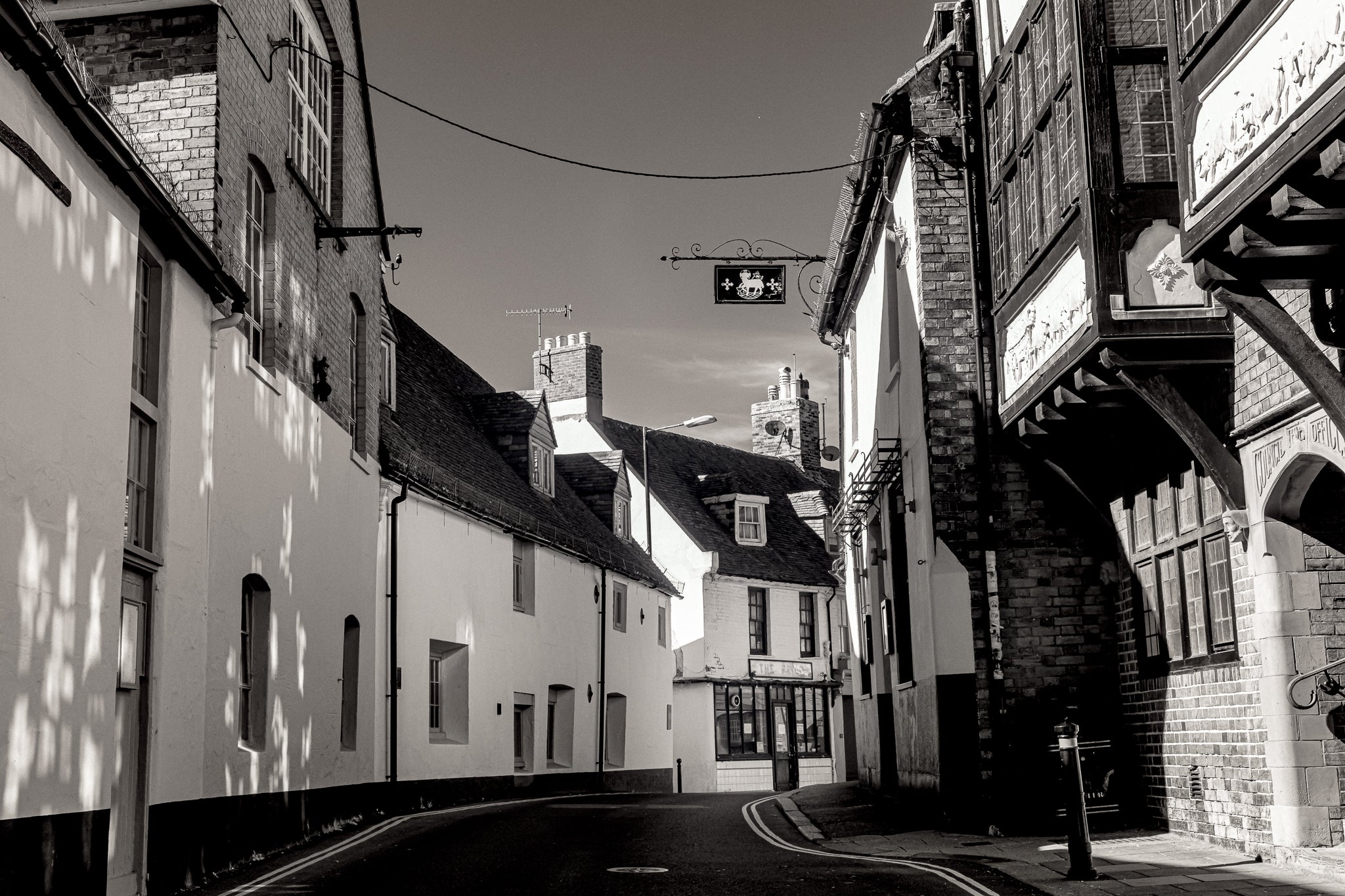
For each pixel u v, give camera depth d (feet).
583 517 107.45
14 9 25.00
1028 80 42.65
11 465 25.71
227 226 41.81
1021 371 43.68
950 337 48.70
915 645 53.47
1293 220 26.81
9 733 25.43
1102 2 36.83
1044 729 46.32
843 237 64.28
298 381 50.06
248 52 44.47
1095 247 35.63
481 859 38.37
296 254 50.26
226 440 40.78
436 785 69.15
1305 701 32.63
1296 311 31.58
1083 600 47.14
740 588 130.93
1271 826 34.19
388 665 64.03
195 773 37.11
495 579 80.02
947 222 49.47
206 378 38.99
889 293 58.65
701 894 31.01
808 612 138.82
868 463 64.54
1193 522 39.70
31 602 26.48
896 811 55.47
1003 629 47.09
